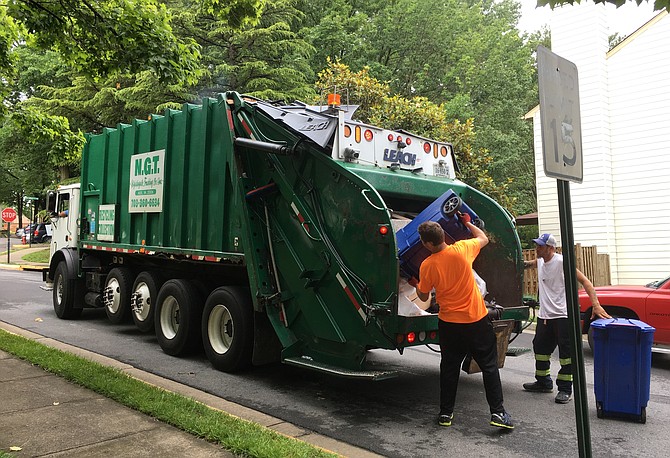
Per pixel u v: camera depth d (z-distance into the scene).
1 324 10.04
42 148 29.48
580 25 14.41
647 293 8.12
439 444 4.75
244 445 4.15
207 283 7.94
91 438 4.34
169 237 8.04
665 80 13.56
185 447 4.20
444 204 5.45
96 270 10.51
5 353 7.13
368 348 5.55
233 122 6.93
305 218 5.98
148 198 8.46
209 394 6.07
